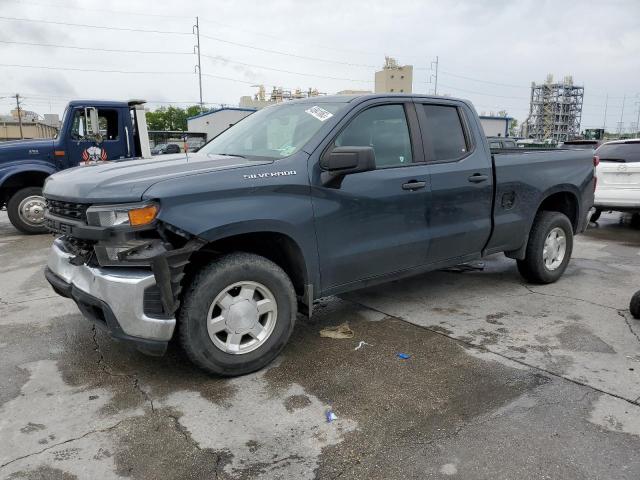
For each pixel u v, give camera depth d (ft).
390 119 13.75
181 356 12.39
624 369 11.69
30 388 10.88
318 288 12.37
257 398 10.45
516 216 16.57
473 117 15.76
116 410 10.02
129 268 10.10
